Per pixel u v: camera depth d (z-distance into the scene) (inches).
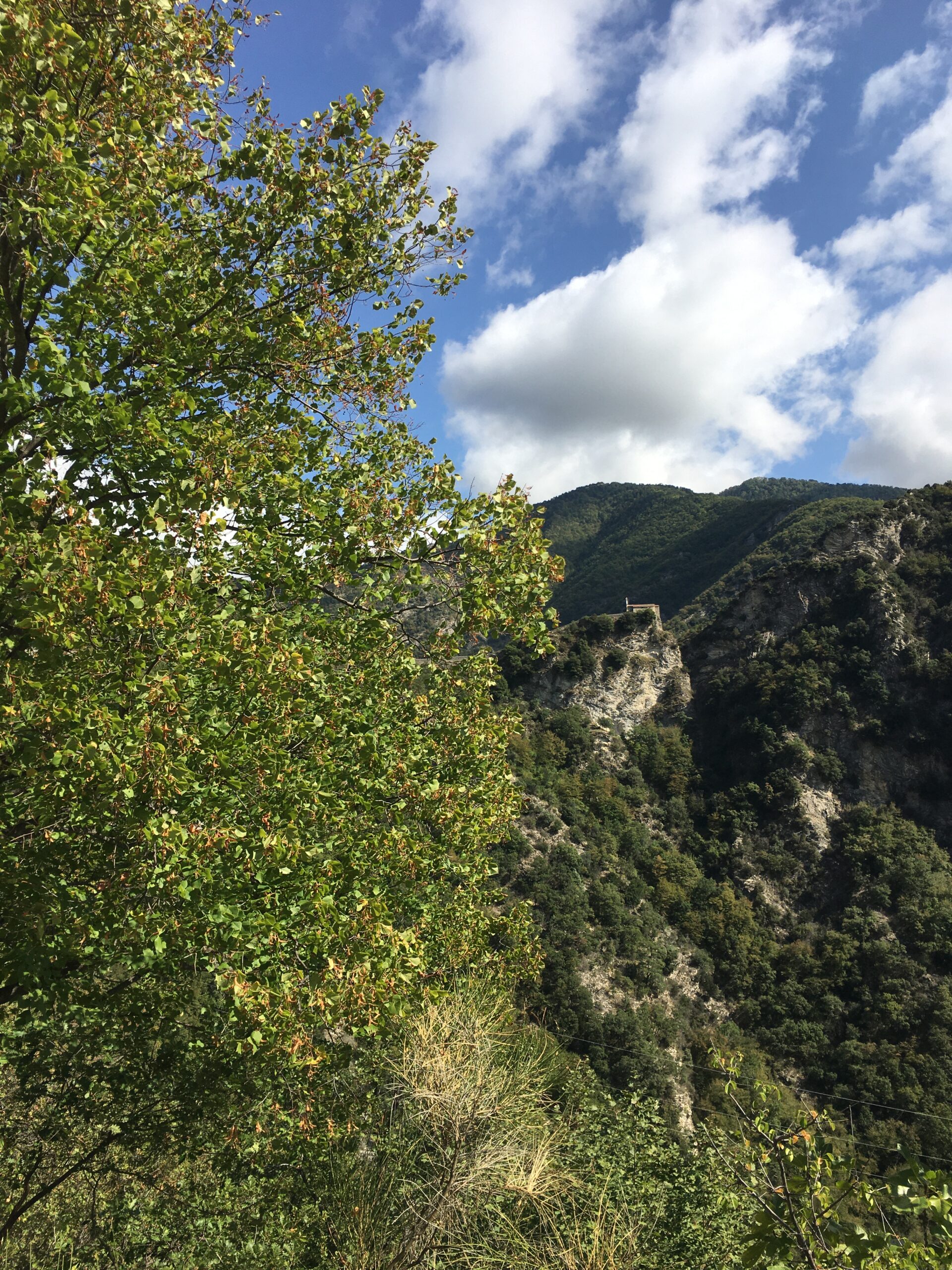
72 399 187.8
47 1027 231.5
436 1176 212.8
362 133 244.1
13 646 167.8
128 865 173.0
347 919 179.0
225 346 250.1
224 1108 239.6
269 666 167.3
